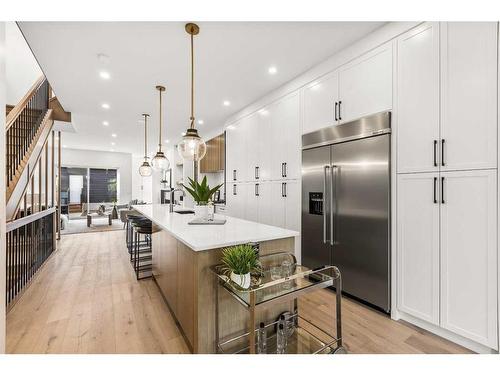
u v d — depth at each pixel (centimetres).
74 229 700
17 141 301
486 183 165
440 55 187
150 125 563
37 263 352
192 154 245
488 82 165
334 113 271
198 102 412
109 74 309
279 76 320
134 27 220
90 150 994
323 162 282
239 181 457
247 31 228
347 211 255
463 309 176
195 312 165
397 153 215
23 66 475
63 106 428
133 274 335
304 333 190
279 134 353
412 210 205
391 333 197
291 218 330
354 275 248
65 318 220
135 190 1114
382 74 226
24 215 314
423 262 198
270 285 151
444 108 185
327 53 268
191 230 206
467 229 174
